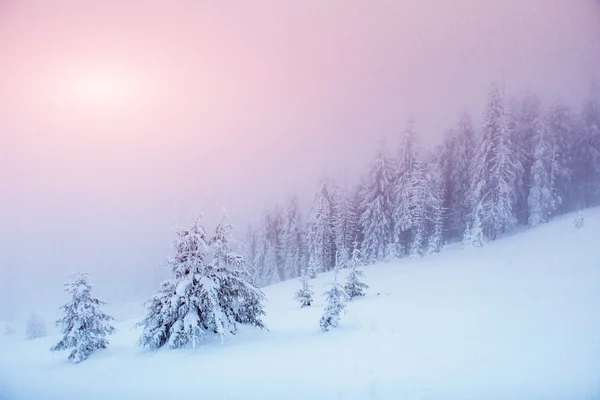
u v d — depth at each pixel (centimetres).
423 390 511
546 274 1519
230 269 1012
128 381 681
